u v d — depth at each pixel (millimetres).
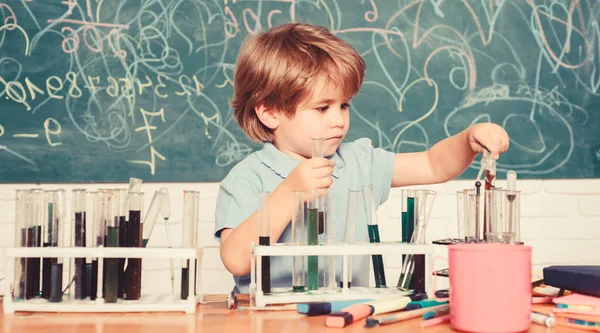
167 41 2396
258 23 2418
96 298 833
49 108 2363
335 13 2447
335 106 1159
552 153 2527
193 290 817
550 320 691
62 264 841
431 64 2482
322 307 778
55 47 2373
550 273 790
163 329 720
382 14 2467
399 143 2459
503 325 657
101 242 839
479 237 891
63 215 864
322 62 1131
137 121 2381
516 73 2520
